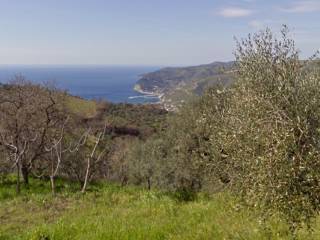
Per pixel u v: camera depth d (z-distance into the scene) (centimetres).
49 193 1870
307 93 766
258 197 761
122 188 2022
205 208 1451
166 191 1880
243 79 858
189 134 1889
